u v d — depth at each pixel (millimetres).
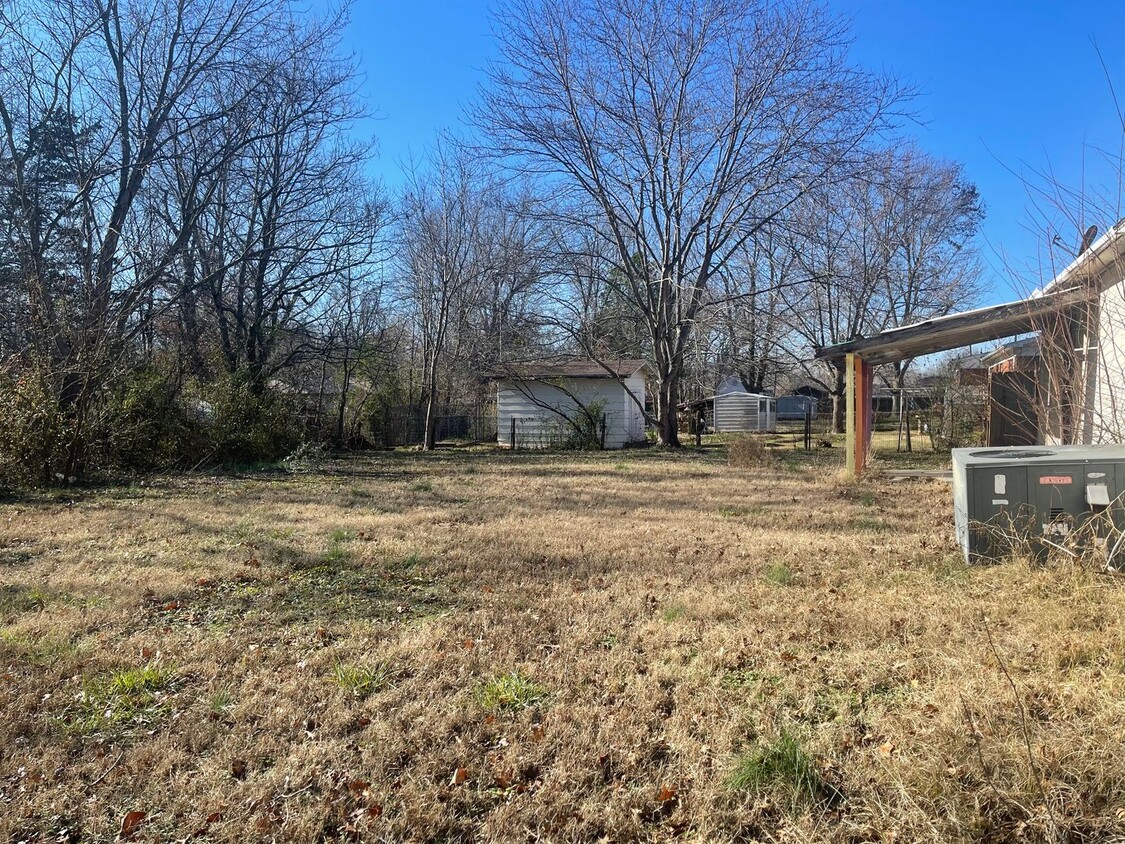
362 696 3777
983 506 5465
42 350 12953
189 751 3254
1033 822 2357
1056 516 5227
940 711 3117
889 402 46562
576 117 20500
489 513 9562
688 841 2549
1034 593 4656
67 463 12633
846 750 3014
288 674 4062
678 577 5922
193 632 4805
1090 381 7965
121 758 3201
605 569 6316
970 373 19625
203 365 18953
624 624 4777
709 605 5023
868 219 25844
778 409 52062
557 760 3068
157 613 5238
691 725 3326
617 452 22531
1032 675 3490
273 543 7555
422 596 5629
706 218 21344
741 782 2809
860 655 3975
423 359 31000
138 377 15383
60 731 3436
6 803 2867
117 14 15930
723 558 6559
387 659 4230
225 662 4273
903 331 11078
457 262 25953
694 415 33000
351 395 25328
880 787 2705
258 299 21266
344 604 5441
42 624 4887
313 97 19625
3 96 15086
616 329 26875
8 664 4195
